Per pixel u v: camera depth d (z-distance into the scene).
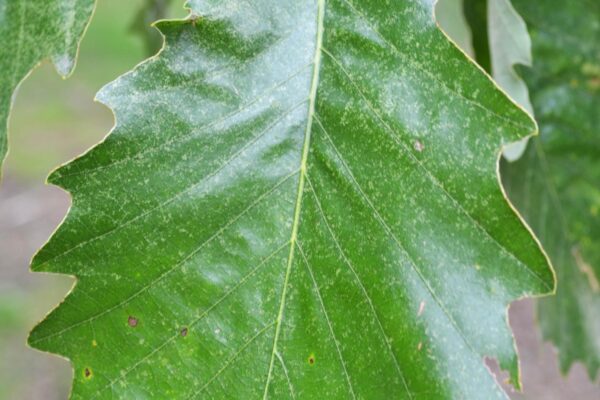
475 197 0.30
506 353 0.30
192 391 0.30
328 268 0.30
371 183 0.30
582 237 0.45
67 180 0.29
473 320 0.30
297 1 0.30
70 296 0.30
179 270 0.30
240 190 0.30
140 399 0.30
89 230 0.29
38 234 1.34
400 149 0.30
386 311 0.30
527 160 0.44
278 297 0.30
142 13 0.44
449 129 0.30
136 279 0.30
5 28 0.30
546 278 0.30
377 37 0.30
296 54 0.30
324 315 0.30
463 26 0.38
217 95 0.30
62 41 0.30
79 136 1.65
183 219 0.30
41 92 1.85
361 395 0.30
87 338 0.30
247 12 0.30
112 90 0.29
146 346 0.30
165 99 0.30
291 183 0.30
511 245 0.30
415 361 0.30
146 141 0.30
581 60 0.43
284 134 0.30
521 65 0.43
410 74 0.30
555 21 0.43
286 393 0.30
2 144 0.30
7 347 1.06
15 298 1.15
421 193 0.30
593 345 0.48
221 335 0.30
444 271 0.30
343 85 0.30
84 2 0.30
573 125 0.44
